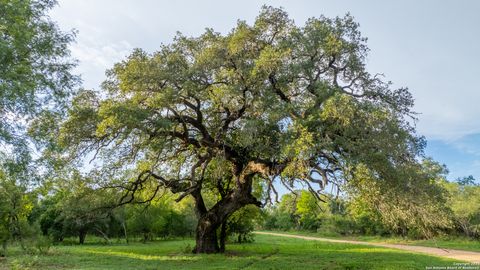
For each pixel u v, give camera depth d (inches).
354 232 2726.4
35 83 509.4
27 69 500.7
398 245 1674.5
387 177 623.2
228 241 1728.6
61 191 934.4
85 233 1743.4
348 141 628.7
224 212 954.1
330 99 614.2
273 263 800.9
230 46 745.6
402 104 748.0
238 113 811.4
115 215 1699.1
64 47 576.4
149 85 756.6
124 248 1291.8
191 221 2236.7
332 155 677.3
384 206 694.5
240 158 884.6
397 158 621.0
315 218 3304.6
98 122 741.9
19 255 935.7
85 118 737.0
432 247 1541.6
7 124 517.3
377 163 609.9
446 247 1535.4
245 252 1076.5
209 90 788.0
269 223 3865.7
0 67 478.9
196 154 967.0
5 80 482.6
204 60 746.2
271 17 776.3
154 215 1910.7
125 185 938.7
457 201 1850.4
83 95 788.6
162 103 714.2
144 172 925.2
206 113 893.2
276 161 763.4
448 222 672.4
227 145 850.1
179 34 816.3
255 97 743.1
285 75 720.3
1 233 1017.5
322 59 756.6
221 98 781.3
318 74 763.4
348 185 688.4
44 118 562.6
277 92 768.3
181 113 854.5
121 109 670.5
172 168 1049.5
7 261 793.6
